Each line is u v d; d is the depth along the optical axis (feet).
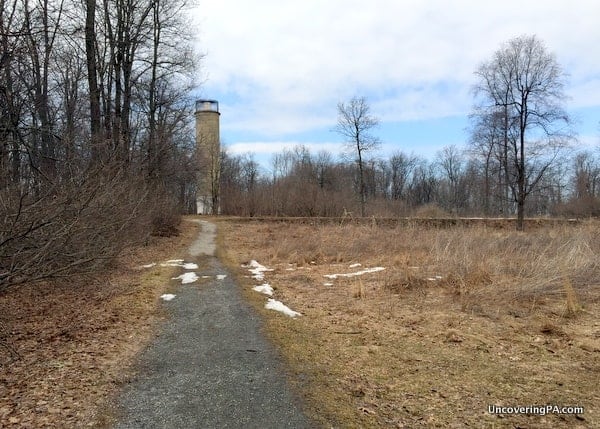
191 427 12.55
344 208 134.00
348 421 12.91
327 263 47.34
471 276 32.63
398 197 242.99
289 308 27.30
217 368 17.15
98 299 29.66
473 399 14.47
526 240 50.14
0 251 18.35
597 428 12.55
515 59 89.76
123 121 69.10
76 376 16.28
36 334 21.95
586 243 38.83
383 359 18.24
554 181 128.57
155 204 60.49
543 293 28.32
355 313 25.79
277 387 15.34
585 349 19.21
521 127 90.89
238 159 216.74
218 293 31.81
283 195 150.30
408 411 13.60
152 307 27.61
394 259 45.37
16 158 30.14
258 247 66.18
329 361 17.98
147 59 73.61
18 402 14.03
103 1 66.13
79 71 52.11
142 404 13.99
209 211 171.83
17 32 27.43
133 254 49.16
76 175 24.07
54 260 20.99
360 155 137.90
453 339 20.71
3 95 31.09
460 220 97.55
